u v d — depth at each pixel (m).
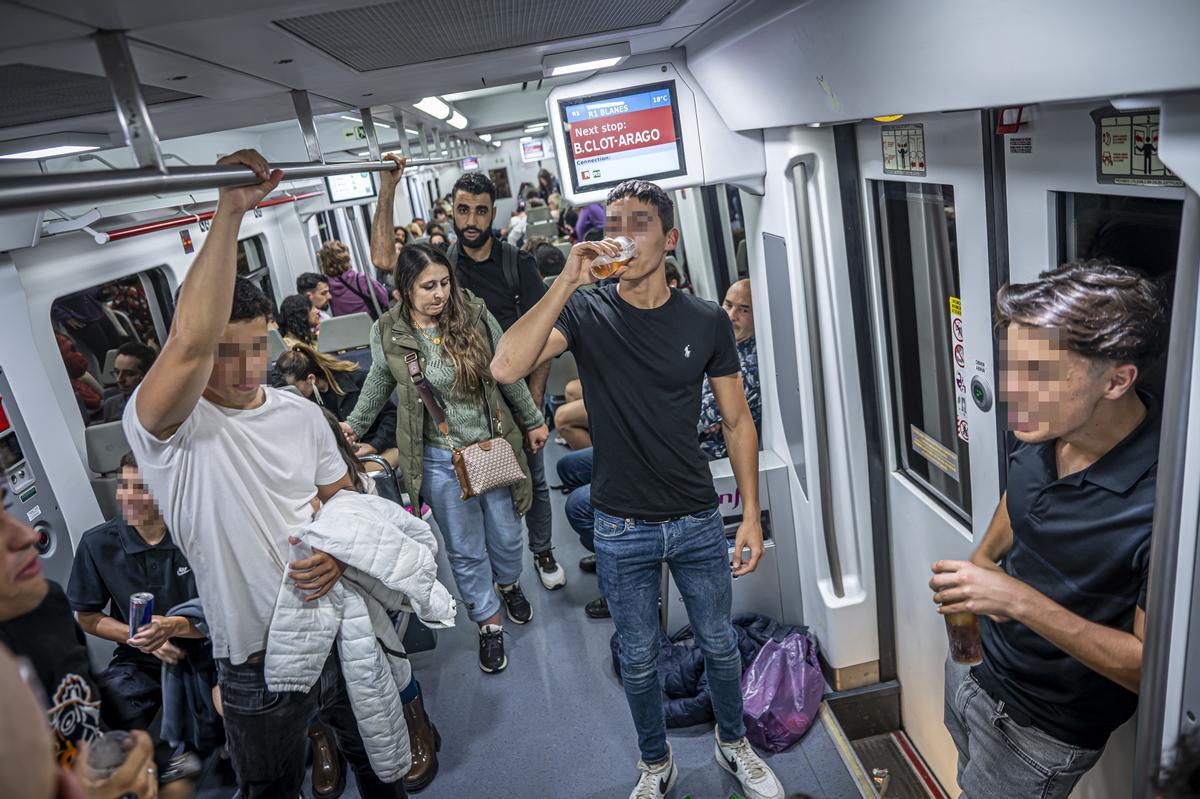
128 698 3.07
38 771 0.55
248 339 2.08
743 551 2.96
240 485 2.15
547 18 2.10
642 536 2.70
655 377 2.56
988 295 2.29
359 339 6.92
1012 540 2.07
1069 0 1.21
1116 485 1.63
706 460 2.74
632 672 2.87
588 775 3.34
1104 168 1.69
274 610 2.25
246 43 1.71
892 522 3.32
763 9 2.26
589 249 2.38
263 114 3.05
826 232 3.06
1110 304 1.48
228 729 2.36
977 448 2.52
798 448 3.48
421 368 3.75
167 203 5.47
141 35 1.46
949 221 2.54
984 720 2.06
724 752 3.12
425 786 3.37
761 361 3.82
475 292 4.53
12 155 2.54
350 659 2.44
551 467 6.47
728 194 6.02
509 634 4.38
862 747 3.52
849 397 3.20
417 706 3.38
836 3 1.87
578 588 4.75
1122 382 1.53
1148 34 1.08
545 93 10.52
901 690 3.52
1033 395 1.57
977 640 2.14
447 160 6.02
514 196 27.89
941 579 1.72
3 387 3.53
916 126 2.54
